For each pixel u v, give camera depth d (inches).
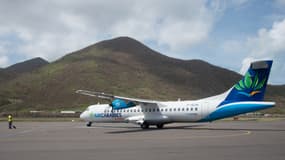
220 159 514.0
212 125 1609.3
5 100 4658.0
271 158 518.0
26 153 616.4
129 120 1412.4
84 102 4318.4
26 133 1151.0
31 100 4667.8
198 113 1240.8
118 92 4685.0
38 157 565.6
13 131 1269.7
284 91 6614.2
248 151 598.5
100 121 1519.4
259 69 1106.7
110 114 1482.5
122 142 788.6
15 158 557.6
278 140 792.9
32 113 3523.6
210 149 631.2
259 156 539.5
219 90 6156.5
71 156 570.6
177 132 1106.7
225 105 1175.0
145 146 697.0
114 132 1155.3
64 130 1302.9
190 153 582.2
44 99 4653.1
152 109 1357.0
